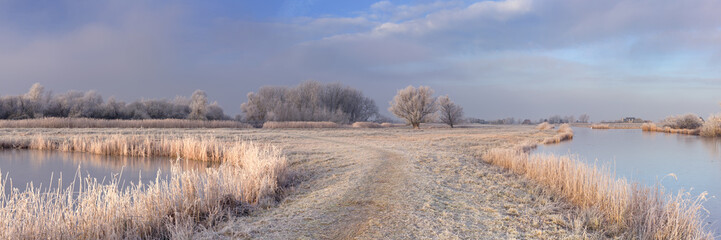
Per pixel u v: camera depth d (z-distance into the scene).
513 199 10.38
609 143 34.56
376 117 106.00
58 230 6.36
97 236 6.39
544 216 8.83
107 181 14.77
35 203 6.81
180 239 6.54
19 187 13.50
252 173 11.52
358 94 98.44
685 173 17.42
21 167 18.03
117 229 6.69
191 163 20.02
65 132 33.72
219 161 20.66
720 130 43.28
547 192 11.19
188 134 33.75
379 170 13.80
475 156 20.98
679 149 28.83
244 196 10.08
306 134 38.44
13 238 5.93
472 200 9.91
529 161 15.02
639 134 52.78
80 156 22.30
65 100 55.06
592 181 10.38
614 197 9.02
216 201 8.78
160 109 63.34
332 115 73.44
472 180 12.71
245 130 44.28
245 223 7.74
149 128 43.31
